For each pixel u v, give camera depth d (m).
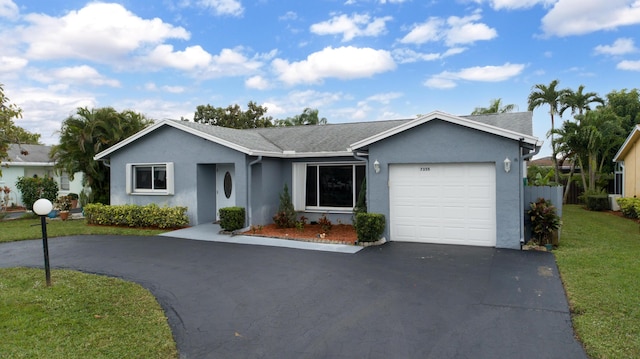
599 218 16.67
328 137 16.02
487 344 4.68
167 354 4.55
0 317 5.54
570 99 25.44
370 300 6.30
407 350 4.58
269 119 37.00
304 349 4.66
